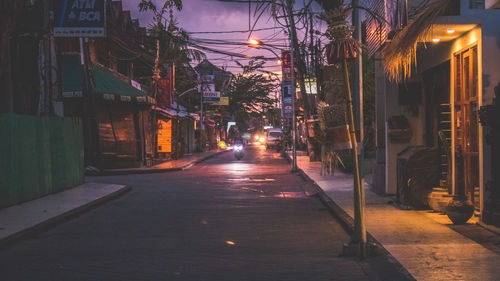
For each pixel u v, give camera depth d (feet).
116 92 77.00
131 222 32.45
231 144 280.92
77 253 23.40
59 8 55.42
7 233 26.76
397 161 35.88
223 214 35.76
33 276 19.44
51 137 46.98
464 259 20.24
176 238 26.99
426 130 39.55
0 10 31.58
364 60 67.05
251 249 24.16
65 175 50.06
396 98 40.75
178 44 123.34
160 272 19.92
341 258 21.98
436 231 26.11
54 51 59.88
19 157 39.68
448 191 31.35
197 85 172.35
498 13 27.30
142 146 87.15
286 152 144.05
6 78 43.62
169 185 58.13
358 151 22.76
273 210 37.68
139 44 105.29
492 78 27.35
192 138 171.94
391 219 29.91
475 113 29.63
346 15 21.42
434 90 37.83
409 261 20.01
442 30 29.12
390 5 29.12
